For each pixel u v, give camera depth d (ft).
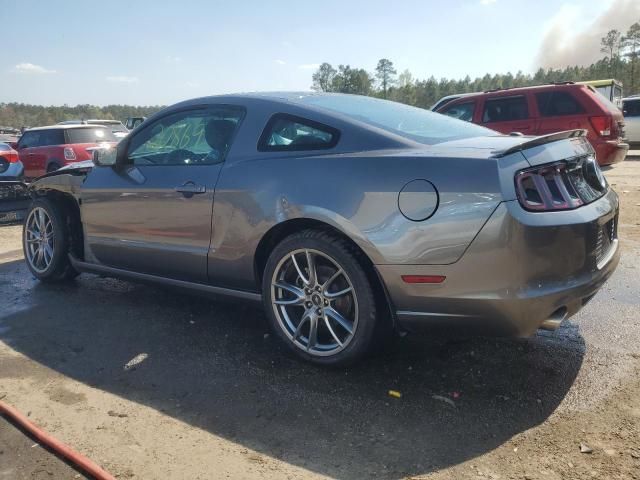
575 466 7.59
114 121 53.11
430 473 7.59
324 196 10.06
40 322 13.67
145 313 14.15
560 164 9.50
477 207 8.75
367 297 9.91
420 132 10.99
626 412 8.84
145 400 9.80
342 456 8.05
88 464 7.85
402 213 9.29
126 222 13.58
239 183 11.25
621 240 19.90
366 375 10.45
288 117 11.30
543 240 8.67
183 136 12.85
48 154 41.39
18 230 26.40
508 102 33.47
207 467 7.88
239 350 11.78
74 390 10.21
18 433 8.84
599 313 13.10
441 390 9.80
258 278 11.59
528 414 8.95
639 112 57.41
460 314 9.18
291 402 9.59
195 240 12.15
